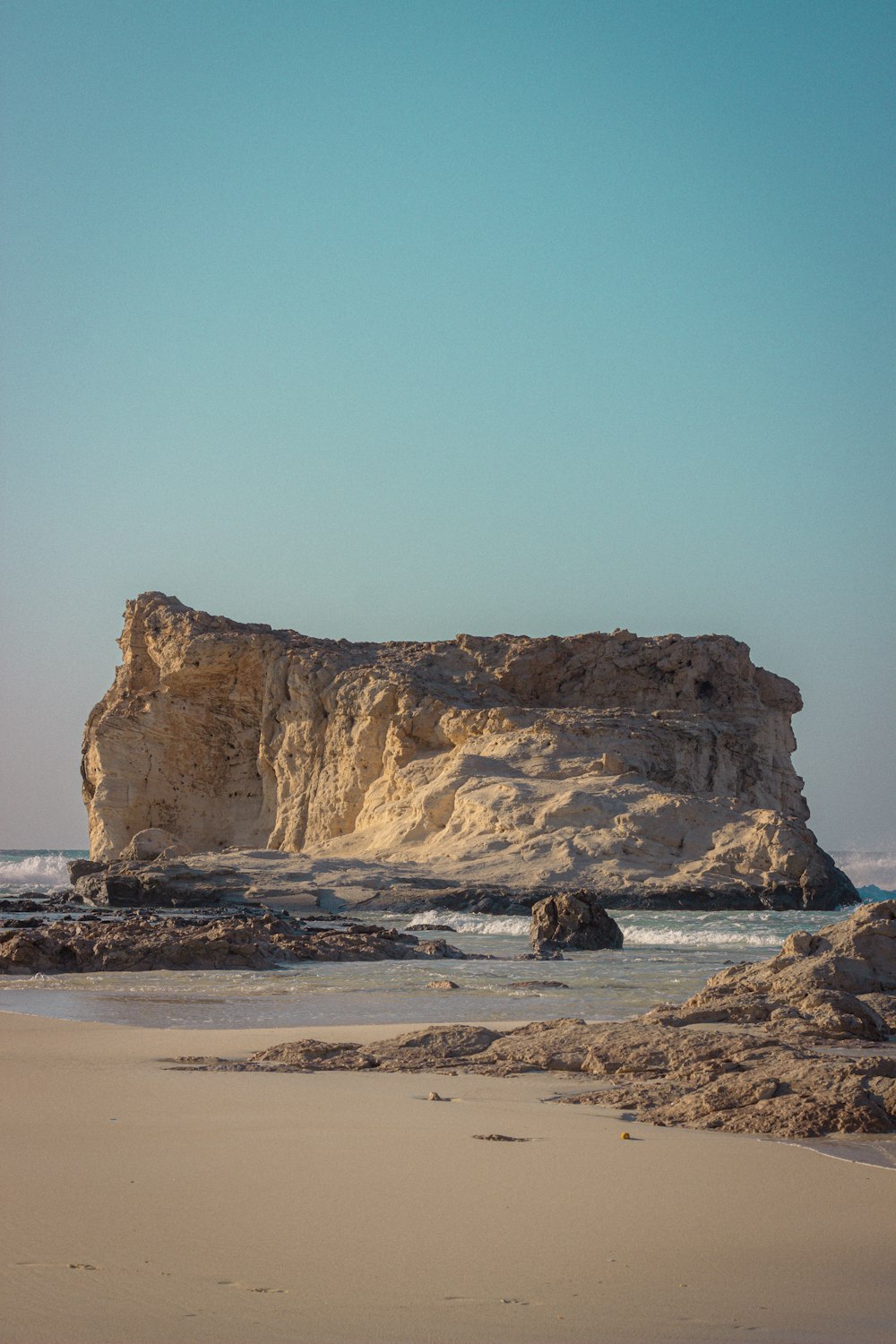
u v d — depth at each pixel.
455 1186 8.85
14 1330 5.93
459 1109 11.91
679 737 86.31
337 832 93.81
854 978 19.66
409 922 59.19
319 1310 6.32
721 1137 10.80
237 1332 5.98
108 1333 5.91
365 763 93.19
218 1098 12.41
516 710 88.12
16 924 44.88
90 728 108.88
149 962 30.92
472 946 44.56
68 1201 8.26
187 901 68.69
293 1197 8.47
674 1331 6.14
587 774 80.94
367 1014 21.19
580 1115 11.75
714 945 47.38
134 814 102.94
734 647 100.69
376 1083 13.55
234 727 105.00
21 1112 11.61
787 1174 9.38
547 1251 7.39
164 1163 9.42
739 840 72.31
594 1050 14.65
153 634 106.50
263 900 67.19
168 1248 7.26
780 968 20.81
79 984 27.11
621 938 43.97
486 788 79.88
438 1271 6.98
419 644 106.44
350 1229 7.74
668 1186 8.97
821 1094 11.52
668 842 73.50
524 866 71.19
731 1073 13.14
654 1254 7.38
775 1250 7.48
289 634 108.12
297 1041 15.90
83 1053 15.98
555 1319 6.28
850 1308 6.50
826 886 69.44
